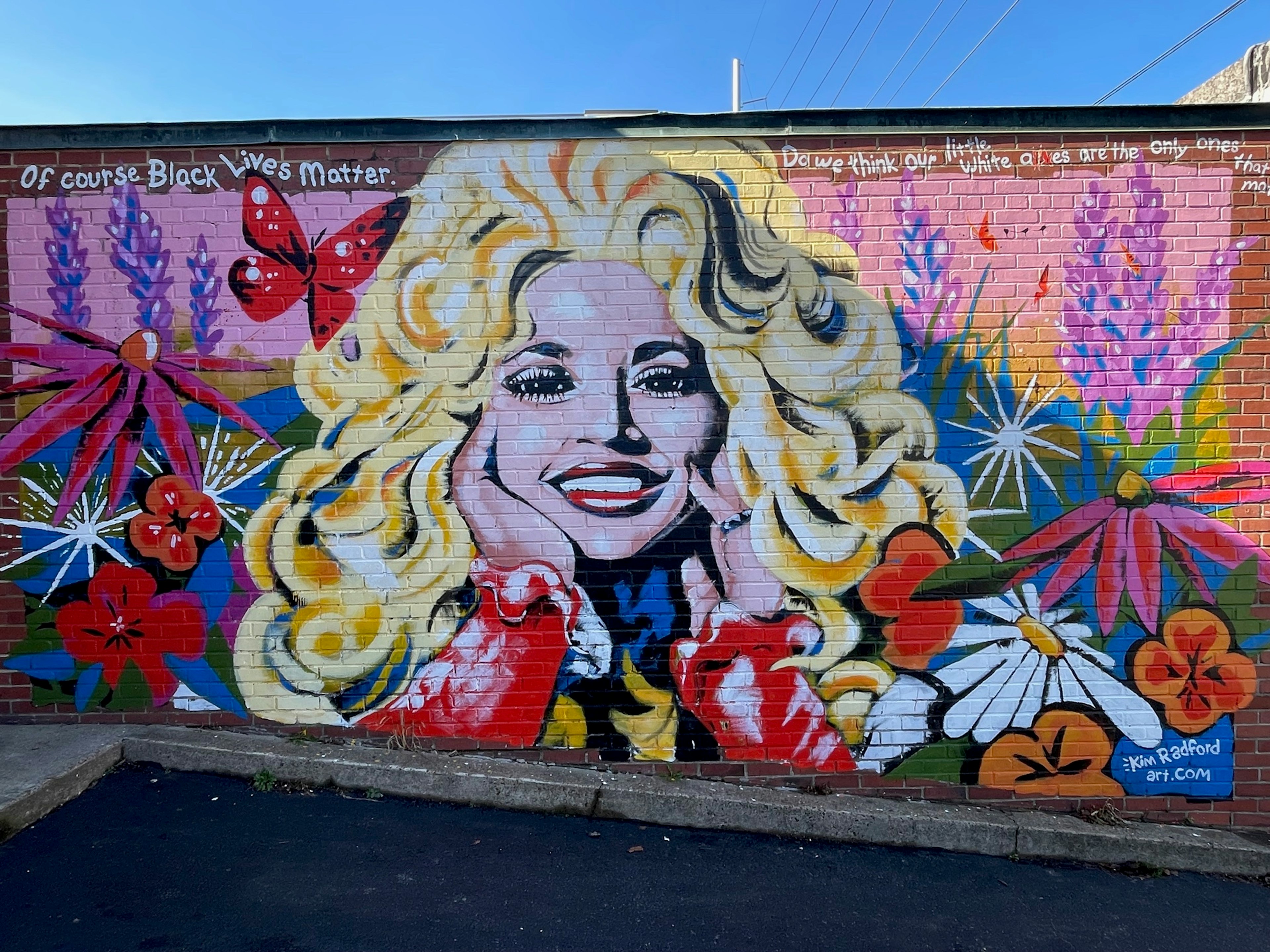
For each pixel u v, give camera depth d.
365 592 4.22
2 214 4.19
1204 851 3.94
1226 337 4.17
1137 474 4.19
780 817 3.98
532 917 3.20
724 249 4.18
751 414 4.18
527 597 4.21
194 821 3.70
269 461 4.21
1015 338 4.18
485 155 4.18
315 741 4.22
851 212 4.18
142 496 4.22
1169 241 4.17
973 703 4.21
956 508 4.20
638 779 4.14
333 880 3.35
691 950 3.07
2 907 3.07
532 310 4.18
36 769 3.79
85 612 4.25
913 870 3.77
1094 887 3.75
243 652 4.24
